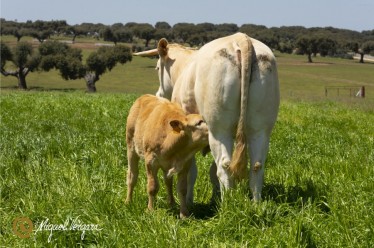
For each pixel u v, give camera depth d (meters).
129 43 169.88
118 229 6.49
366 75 101.94
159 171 9.12
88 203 7.32
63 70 82.38
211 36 154.00
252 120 6.81
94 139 11.57
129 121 7.87
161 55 9.27
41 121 13.98
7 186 8.20
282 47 170.25
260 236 6.32
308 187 7.76
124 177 8.95
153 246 6.09
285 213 7.00
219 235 6.51
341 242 6.09
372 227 6.25
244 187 6.88
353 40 171.25
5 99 19.97
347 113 20.73
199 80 7.08
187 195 7.77
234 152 6.70
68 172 8.88
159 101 7.62
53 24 198.38
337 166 9.20
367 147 11.91
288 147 11.66
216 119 6.92
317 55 166.50
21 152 10.27
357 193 7.48
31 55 82.44
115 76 94.75
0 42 81.56
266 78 6.75
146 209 7.36
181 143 6.96
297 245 5.95
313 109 21.55
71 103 18.89
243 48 6.69
